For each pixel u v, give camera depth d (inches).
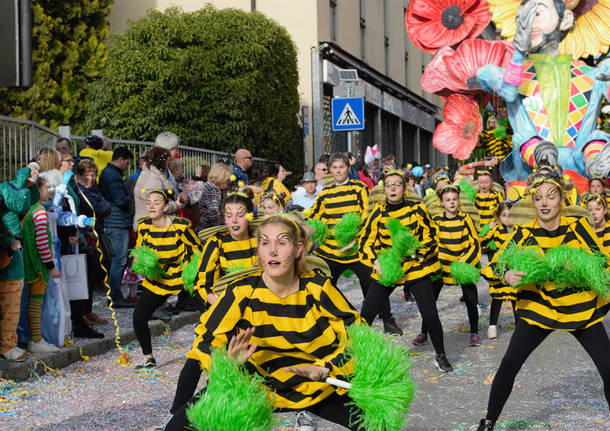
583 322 180.9
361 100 546.0
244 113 660.7
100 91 663.8
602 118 524.4
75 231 305.9
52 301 281.4
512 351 184.1
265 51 677.9
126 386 247.8
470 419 208.7
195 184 413.1
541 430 197.0
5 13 194.5
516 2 540.1
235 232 211.0
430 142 1549.0
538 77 515.2
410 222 270.1
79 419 210.4
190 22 677.3
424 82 588.1
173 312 372.5
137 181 364.5
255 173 475.5
